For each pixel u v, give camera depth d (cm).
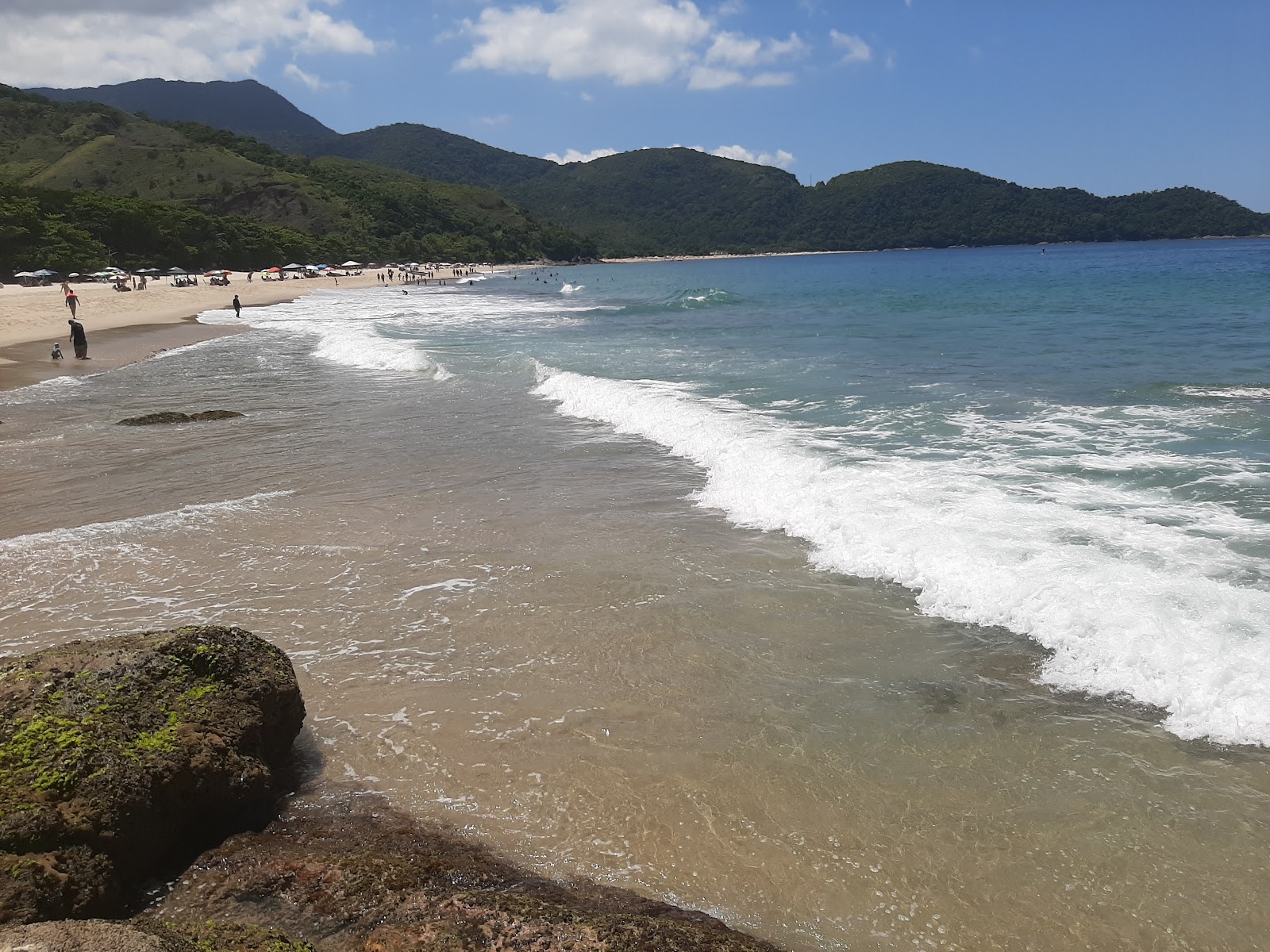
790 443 1127
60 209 9500
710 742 496
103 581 754
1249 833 404
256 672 480
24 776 368
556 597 707
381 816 432
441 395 1741
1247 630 539
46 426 1534
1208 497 838
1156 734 484
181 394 1864
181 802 400
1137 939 347
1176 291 4041
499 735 508
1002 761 468
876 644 607
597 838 413
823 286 6328
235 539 865
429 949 318
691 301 4647
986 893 374
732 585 720
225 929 320
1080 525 761
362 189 17912
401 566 784
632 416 1396
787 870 390
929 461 1018
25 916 315
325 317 4194
